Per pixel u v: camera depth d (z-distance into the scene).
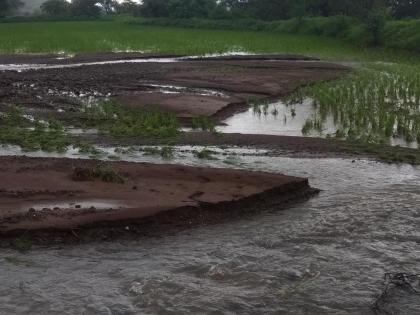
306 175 12.16
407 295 7.02
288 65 37.16
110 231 8.69
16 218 8.76
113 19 96.62
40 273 7.49
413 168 12.81
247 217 9.60
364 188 11.21
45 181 10.62
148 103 20.70
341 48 55.56
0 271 7.52
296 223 9.29
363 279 7.38
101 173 10.86
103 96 22.53
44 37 60.84
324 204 10.23
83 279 7.34
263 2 84.88
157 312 6.60
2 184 10.34
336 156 13.86
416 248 8.33
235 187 10.50
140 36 64.19
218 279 7.38
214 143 15.18
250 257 8.01
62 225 8.59
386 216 9.59
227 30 75.62
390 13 73.81
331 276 7.45
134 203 9.54
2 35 62.94
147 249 8.28
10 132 15.80
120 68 33.62
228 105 21.48
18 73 29.72
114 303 6.77
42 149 14.12
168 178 11.05
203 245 8.44
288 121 19.06
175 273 7.52
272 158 13.64
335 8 74.75
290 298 6.92
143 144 14.98
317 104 22.09
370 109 19.88
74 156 13.54
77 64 37.09
